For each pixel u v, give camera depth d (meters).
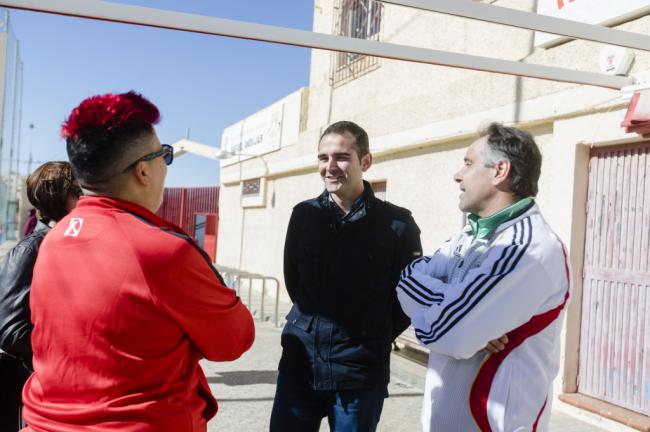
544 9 4.40
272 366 5.43
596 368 4.03
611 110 3.80
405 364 5.56
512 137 1.68
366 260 2.19
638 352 3.71
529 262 1.50
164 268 1.23
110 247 1.26
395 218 2.29
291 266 2.52
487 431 1.53
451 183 5.51
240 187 12.61
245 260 12.07
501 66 2.66
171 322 1.27
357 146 2.28
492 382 1.54
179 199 17.30
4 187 10.49
